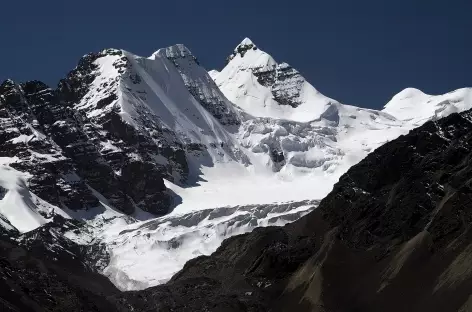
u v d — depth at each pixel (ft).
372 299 585.22
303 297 623.36
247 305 636.48
